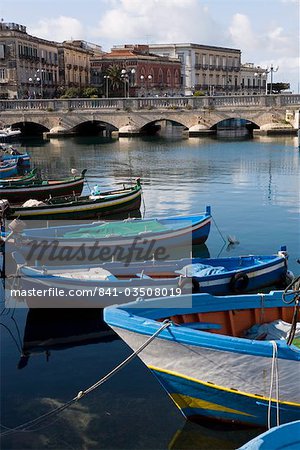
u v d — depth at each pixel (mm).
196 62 134625
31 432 10516
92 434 10430
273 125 79438
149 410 11156
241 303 12195
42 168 51406
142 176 45250
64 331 14867
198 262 17578
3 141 74375
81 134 90312
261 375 10062
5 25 100062
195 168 49375
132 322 10430
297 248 22984
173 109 82625
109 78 113875
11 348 13867
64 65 116000
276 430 8125
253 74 155875
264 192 36812
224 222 27969
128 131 84062
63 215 26953
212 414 10734
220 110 81062
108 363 13047
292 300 11484
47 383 12156
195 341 10008
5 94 97875
